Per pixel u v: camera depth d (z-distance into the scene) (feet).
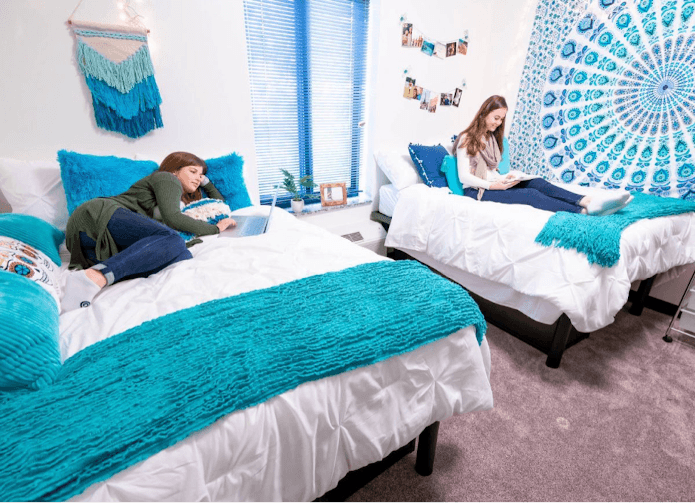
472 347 3.15
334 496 3.29
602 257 4.57
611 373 5.26
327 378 2.34
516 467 3.73
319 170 9.16
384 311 2.95
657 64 7.00
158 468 1.74
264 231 5.22
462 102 10.23
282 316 2.83
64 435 1.72
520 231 5.56
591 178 8.39
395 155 8.73
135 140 5.98
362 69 8.79
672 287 7.00
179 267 3.93
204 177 5.90
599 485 3.54
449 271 7.11
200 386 2.05
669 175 7.13
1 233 3.60
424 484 3.54
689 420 4.37
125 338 2.58
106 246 4.02
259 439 2.04
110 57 5.35
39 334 2.33
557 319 5.19
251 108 6.96
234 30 6.37
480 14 9.56
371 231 9.05
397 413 2.78
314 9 7.66
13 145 5.08
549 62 8.73
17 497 1.46
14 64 4.86
